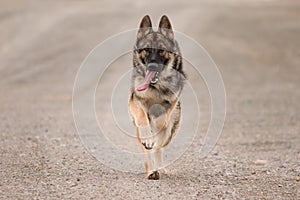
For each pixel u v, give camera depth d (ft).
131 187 30.12
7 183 30.86
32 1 187.62
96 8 174.91
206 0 197.77
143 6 178.81
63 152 39.93
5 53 116.37
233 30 142.10
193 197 28.50
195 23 147.43
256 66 108.37
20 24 146.72
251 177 33.55
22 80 90.99
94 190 29.40
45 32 137.08
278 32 142.10
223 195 29.09
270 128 55.52
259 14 167.63
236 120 60.03
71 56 111.14
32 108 65.51
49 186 30.22
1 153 39.37
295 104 71.82
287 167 37.19
